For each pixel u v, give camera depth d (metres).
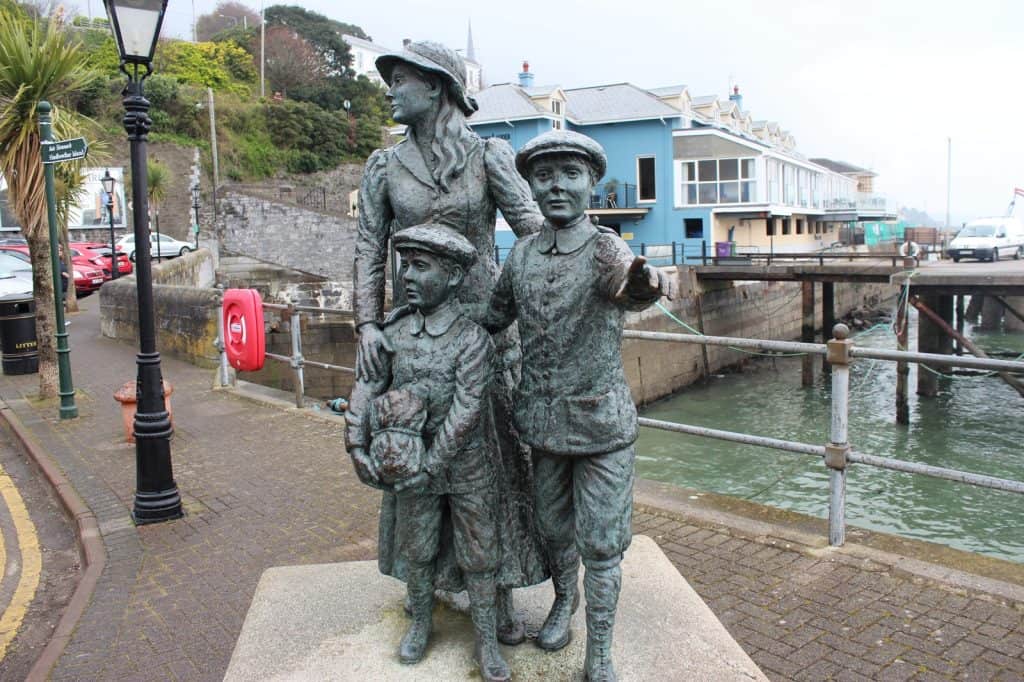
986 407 17.98
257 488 6.53
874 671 3.35
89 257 25.41
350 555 5.05
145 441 5.85
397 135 38.06
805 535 4.80
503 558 2.79
